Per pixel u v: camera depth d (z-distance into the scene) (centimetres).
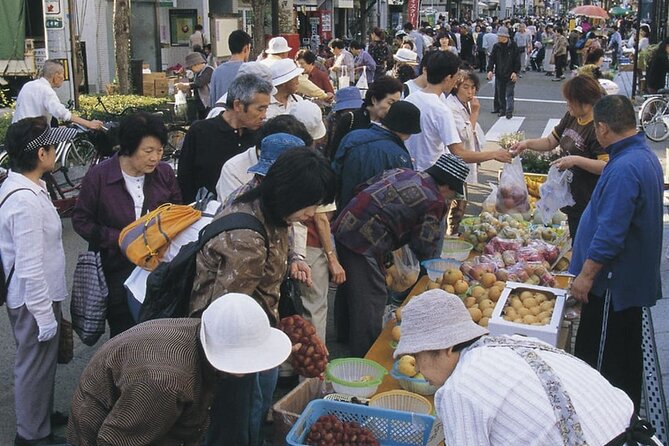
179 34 2391
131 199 406
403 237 446
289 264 396
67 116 823
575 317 473
